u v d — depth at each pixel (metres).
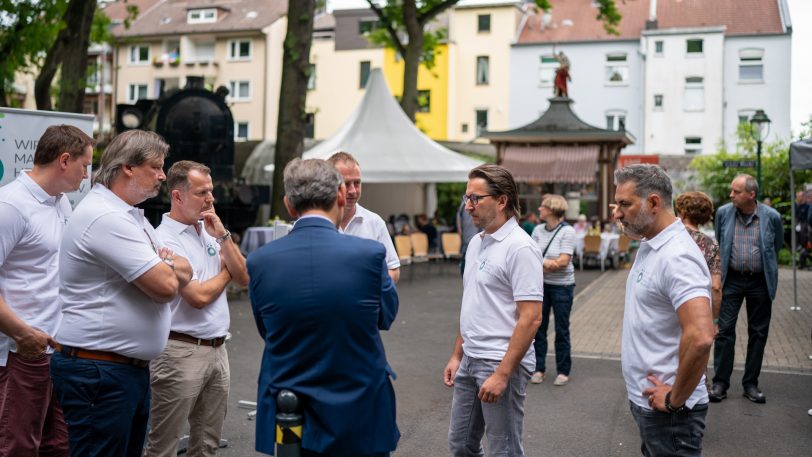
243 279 4.28
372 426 3.01
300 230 3.08
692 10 47.78
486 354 3.94
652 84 46.19
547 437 5.98
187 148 16.09
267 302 3.00
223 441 5.62
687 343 3.07
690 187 29.22
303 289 2.95
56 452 4.21
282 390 2.97
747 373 7.10
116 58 50.41
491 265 3.96
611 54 47.16
